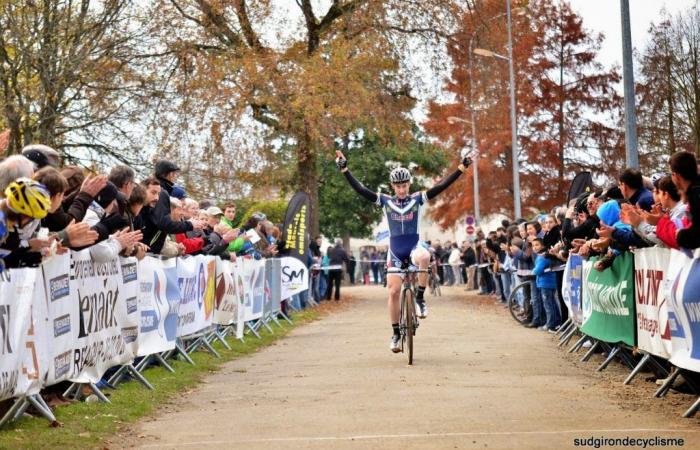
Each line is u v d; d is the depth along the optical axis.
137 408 6.83
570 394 7.27
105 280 7.25
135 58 21.48
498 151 37.09
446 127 38.28
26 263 5.77
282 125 23.80
